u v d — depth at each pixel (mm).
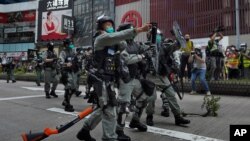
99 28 4895
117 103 5141
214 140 5738
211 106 7820
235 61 13961
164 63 6668
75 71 9008
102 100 4621
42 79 17766
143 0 28172
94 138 5902
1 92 13586
